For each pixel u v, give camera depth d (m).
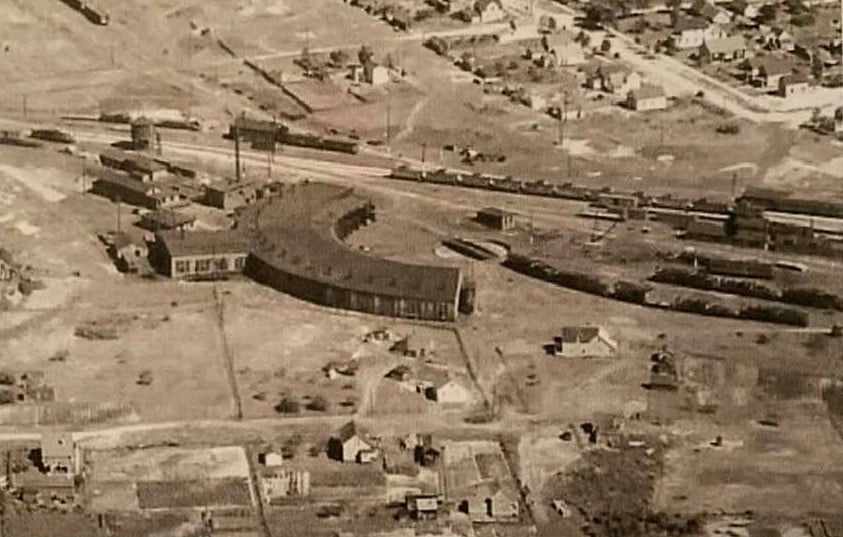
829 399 189.50
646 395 189.25
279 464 177.12
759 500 174.62
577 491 175.25
